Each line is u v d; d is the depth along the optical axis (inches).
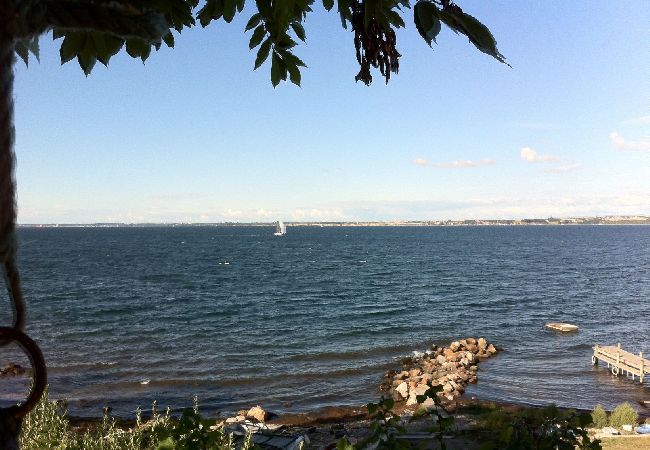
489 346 1187.3
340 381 936.9
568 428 114.6
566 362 1085.1
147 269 3068.4
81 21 33.8
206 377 949.8
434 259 3996.1
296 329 1400.1
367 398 829.8
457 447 296.5
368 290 2239.2
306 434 568.1
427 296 2052.2
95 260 3659.0
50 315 1555.1
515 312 1697.8
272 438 445.7
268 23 82.1
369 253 4667.8
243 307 1759.4
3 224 30.6
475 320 1551.4
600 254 4598.9
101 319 1507.1
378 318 1576.0
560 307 1803.6
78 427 551.8
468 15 49.9
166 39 77.0
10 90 31.1
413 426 402.6
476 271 3097.9
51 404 254.4
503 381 940.6
